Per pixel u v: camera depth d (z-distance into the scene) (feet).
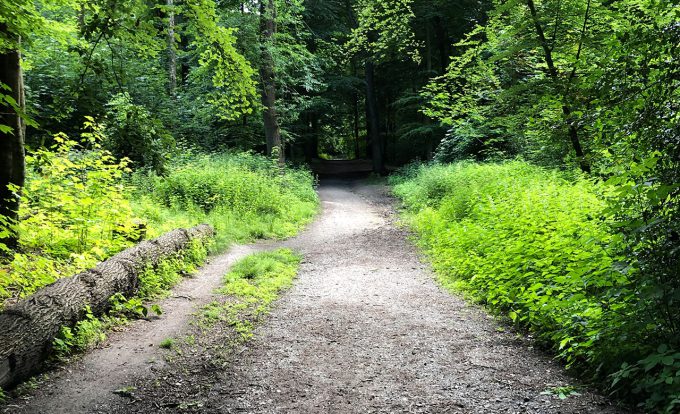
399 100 85.25
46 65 55.42
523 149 52.70
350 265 32.37
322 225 49.21
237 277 27.66
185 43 81.10
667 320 12.34
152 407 13.70
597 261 16.05
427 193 54.70
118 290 21.50
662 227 11.84
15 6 15.70
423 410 13.21
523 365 15.64
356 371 15.89
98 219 27.73
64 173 28.19
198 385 15.08
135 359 16.96
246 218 44.55
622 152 14.69
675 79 12.96
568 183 33.27
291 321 21.04
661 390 11.43
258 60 59.67
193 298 24.34
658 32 13.78
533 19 29.86
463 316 21.08
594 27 29.50
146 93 64.28
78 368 16.11
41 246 25.09
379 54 86.69
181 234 31.53
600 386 13.28
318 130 122.52
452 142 69.05
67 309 17.53
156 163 21.18
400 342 18.35
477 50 43.14
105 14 17.67
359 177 103.96
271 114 64.44
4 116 23.30
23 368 14.74
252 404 13.82
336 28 89.76
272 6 59.82
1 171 23.45
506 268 21.70
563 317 16.12
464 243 29.19
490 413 12.77
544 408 12.71
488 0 71.51
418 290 25.70
